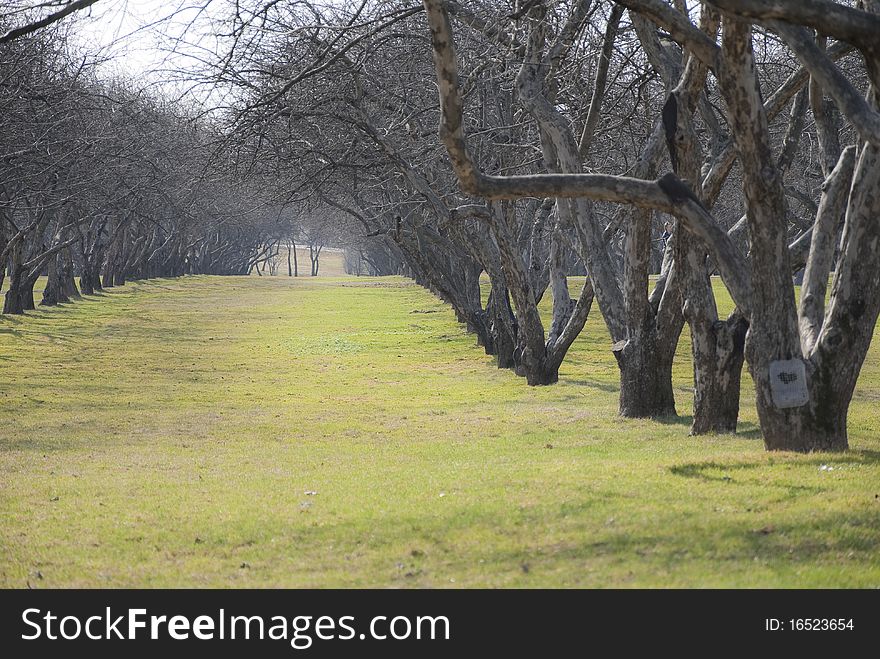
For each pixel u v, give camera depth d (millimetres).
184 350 107688
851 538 22344
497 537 24266
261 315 159250
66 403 66688
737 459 33375
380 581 21609
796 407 34781
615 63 60594
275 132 75875
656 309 52500
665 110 39219
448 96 28469
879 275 34125
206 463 41469
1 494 34188
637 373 52562
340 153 74812
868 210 33438
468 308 99625
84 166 104438
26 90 73312
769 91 59562
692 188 40156
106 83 105438
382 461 41031
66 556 25422
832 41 49906
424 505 28547
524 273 73812
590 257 54438
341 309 170375
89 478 37562
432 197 72500
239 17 41531
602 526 24484
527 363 74625
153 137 109938
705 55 31609
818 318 36312
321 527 26688
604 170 71688
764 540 22547
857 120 27578
